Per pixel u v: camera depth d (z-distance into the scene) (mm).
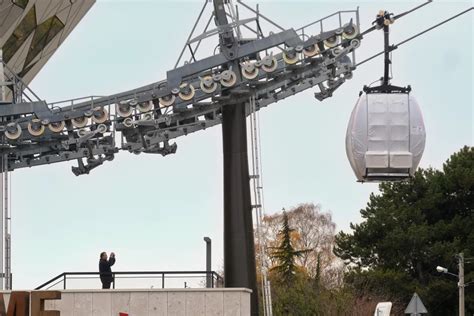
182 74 50656
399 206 105625
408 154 40719
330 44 49969
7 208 52219
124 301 45000
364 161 40781
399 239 101750
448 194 106000
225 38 50656
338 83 51750
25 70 73188
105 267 46281
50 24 70000
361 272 100062
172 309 44938
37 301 41688
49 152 53406
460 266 88875
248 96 50719
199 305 45000
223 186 50438
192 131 53219
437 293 99375
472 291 100125
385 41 40812
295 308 90125
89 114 51094
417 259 102875
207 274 47156
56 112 51688
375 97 40781
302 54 50094
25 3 65562
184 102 50406
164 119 50750
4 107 51500
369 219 105125
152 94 50531
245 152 50500
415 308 52375
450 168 106812
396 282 100188
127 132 51438
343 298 92062
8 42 67750
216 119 53000
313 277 107125
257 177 50312
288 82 51312
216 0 50625
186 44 50750
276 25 50750
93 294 44938
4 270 51562
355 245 105312
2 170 52375
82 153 53031
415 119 40750
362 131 40656
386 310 47906
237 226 50031
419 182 106438
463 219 103562
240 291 44938
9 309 41625
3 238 52000
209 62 50719
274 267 102375
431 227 103688
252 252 49969
